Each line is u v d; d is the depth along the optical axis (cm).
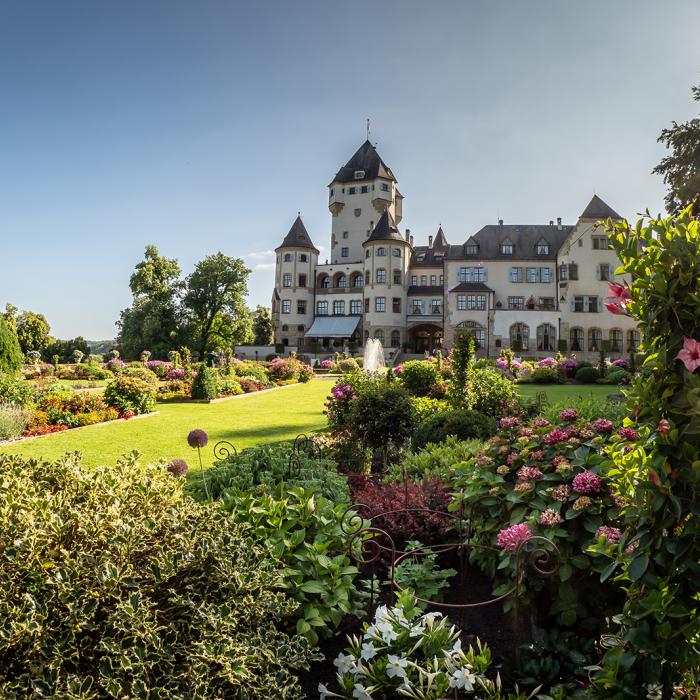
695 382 207
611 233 252
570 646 349
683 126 2772
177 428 1495
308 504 404
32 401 1678
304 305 7550
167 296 6375
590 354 5850
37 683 213
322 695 299
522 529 346
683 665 237
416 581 426
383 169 7731
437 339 7212
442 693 276
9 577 241
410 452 975
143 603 248
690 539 219
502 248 6394
